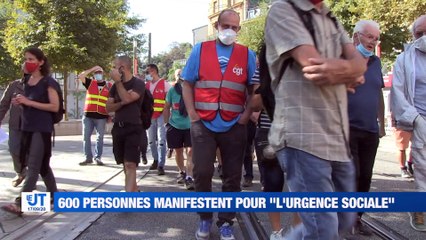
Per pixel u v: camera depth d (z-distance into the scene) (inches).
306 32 86.2
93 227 193.0
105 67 764.6
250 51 172.2
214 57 168.7
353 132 170.7
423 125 183.2
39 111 195.3
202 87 168.7
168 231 188.5
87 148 358.0
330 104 88.6
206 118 167.3
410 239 174.6
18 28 714.8
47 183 206.4
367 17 601.3
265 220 204.2
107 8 765.3
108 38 773.3
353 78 83.7
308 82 87.6
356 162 160.6
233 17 169.0
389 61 866.8
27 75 200.4
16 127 235.3
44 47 693.3
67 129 682.8
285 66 89.4
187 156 278.7
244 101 171.5
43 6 708.7
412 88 187.5
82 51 716.7
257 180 308.7
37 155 195.3
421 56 189.6
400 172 339.3
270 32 90.7
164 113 294.7
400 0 549.0
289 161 90.4
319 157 87.4
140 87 211.8
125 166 216.1
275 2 91.7
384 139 572.1
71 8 705.0
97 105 352.5
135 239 177.3
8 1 852.0
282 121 90.0
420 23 190.2
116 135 214.8
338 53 89.7
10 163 349.1
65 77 768.3
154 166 347.6
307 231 91.8
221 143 170.1
